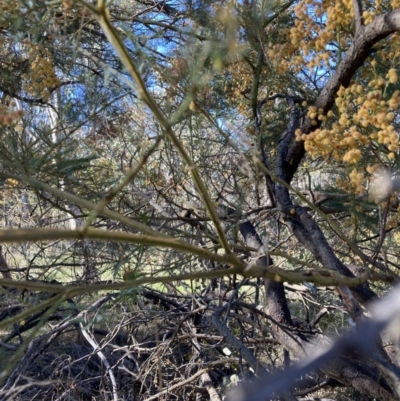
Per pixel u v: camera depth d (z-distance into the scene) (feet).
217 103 8.86
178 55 5.32
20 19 5.53
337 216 10.91
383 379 6.12
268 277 3.84
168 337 12.12
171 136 3.46
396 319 2.24
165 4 11.44
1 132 6.02
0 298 8.73
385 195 4.80
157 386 9.73
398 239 5.44
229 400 2.30
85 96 8.50
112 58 10.39
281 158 8.55
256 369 6.78
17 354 3.43
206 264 11.92
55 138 9.21
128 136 9.80
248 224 9.89
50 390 9.52
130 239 3.20
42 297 10.08
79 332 12.05
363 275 4.56
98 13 3.35
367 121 4.37
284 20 8.99
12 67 9.53
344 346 2.25
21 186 8.20
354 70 6.62
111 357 11.43
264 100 8.77
